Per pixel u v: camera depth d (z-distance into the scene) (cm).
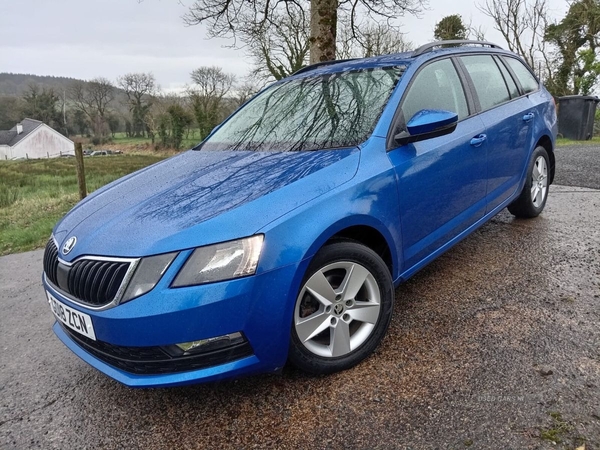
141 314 200
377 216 249
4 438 226
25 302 410
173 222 219
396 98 287
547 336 257
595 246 381
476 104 349
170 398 243
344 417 212
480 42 403
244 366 211
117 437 219
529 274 338
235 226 208
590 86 1858
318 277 230
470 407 209
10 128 7619
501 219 476
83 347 244
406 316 295
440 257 386
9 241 674
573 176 682
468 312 292
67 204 981
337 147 270
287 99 350
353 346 246
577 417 196
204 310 199
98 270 214
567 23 1889
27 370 290
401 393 224
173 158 352
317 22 721
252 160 282
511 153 385
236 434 211
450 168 304
